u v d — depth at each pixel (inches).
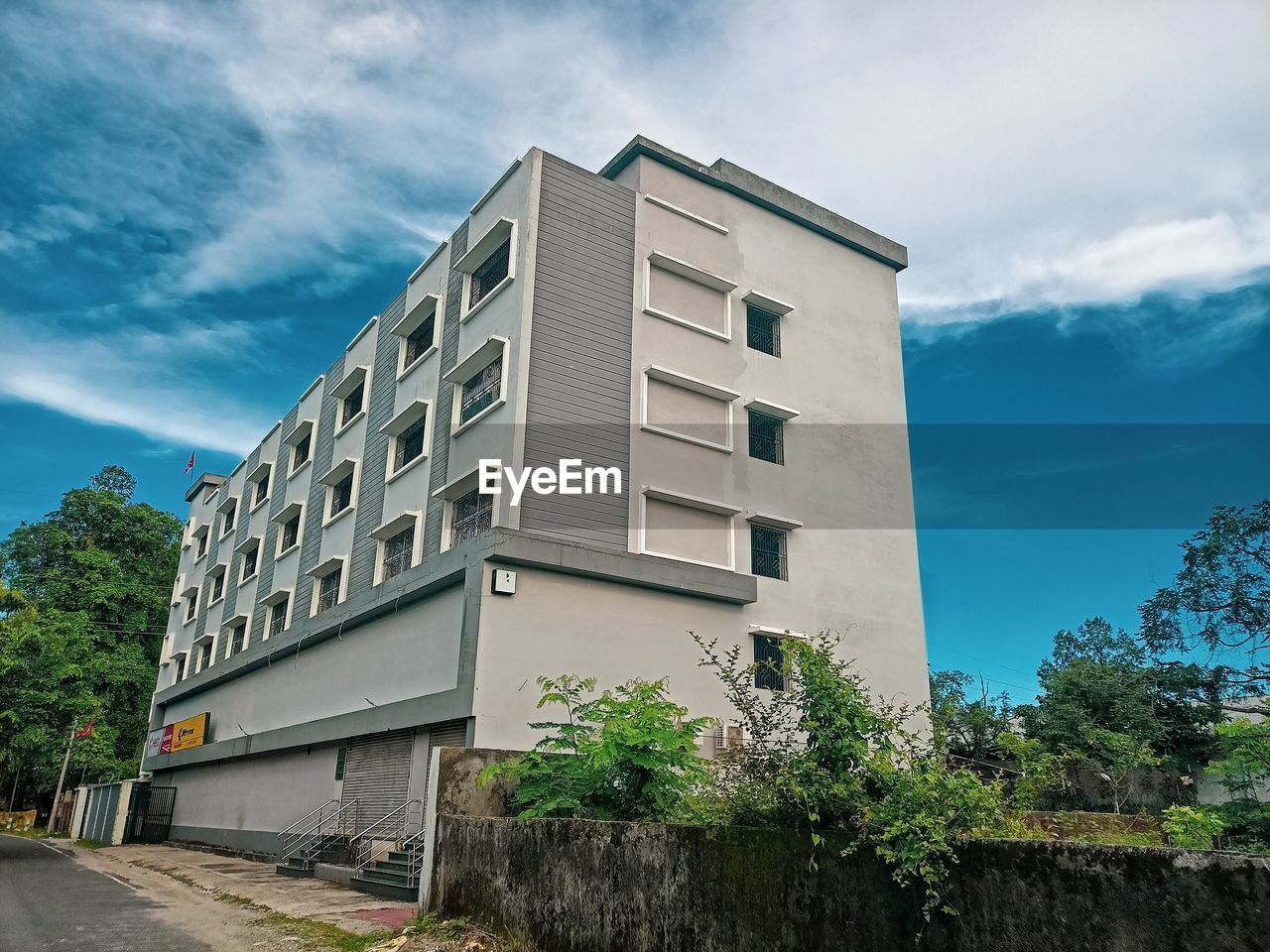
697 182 885.8
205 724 1128.2
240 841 948.0
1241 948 140.0
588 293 765.3
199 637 1317.7
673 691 687.7
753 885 232.4
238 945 391.5
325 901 531.2
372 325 1015.6
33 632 1218.6
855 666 834.2
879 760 221.1
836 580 852.6
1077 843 168.1
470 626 617.6
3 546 1722.4
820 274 961.5
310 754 852.0
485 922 358.6
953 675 1252.5
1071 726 1061.8
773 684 751.1
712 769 361.7
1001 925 175.9
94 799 1338.6
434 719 631.8
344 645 829.2
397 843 633.6
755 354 872.3
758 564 815.1
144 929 435.5
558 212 768.3
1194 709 1094.4
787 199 953.5
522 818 370.0
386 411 925.8
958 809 196.4
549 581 655.1
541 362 718.5
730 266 883.4
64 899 554.6
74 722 1546.5
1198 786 1085.1
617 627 676.1
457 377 782.5
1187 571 1105.4
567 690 472.7
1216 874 146.2
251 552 1232.8
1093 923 161.3
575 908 301.6
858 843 205.0
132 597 1754.4
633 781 384.2
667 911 259.8
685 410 802.8
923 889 191.8
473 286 827.4
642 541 732.0
